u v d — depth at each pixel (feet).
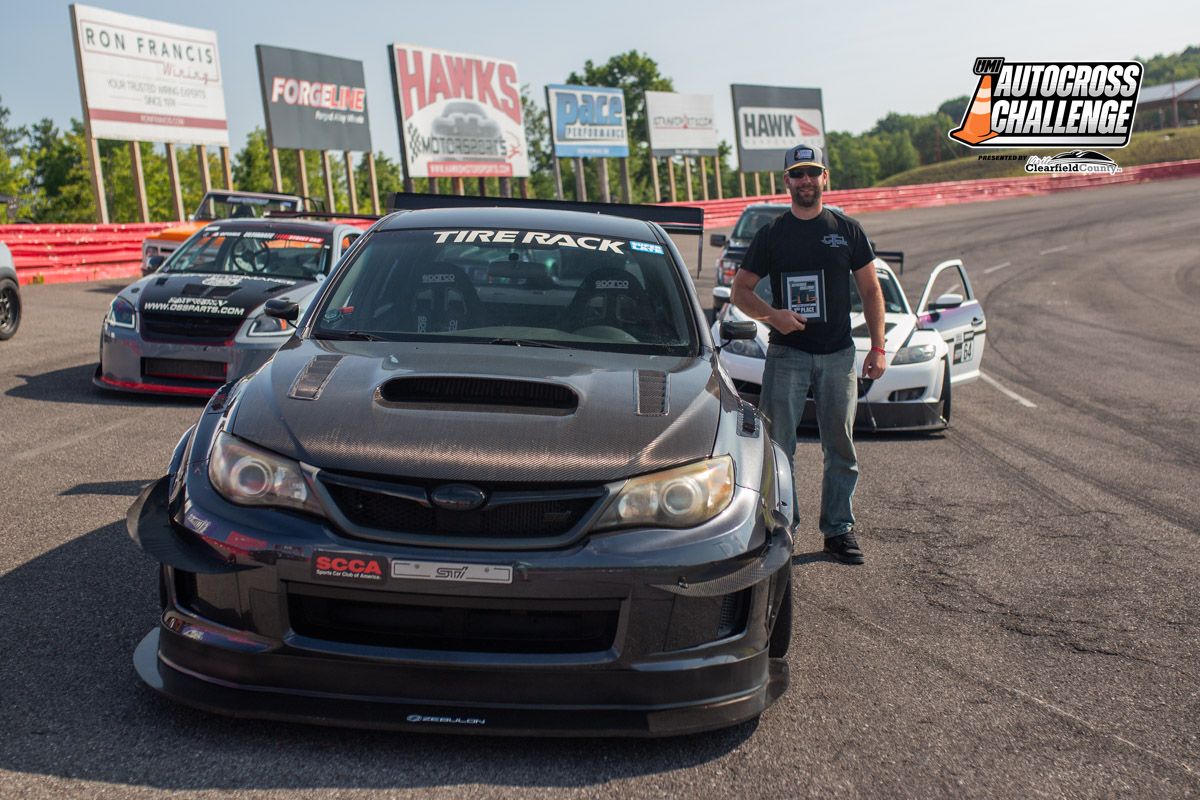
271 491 7.63
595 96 120.57
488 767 7.49
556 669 7.52
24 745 7.38
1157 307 54.54
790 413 13.64
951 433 23.80
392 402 8.36
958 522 16.10
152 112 75.72
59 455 16.62
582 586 7.47
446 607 7.47
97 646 9.27
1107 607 12.33
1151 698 9.63
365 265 11.32
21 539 12.29
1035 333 44.42
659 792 7.32
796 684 9.51
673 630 7.74
